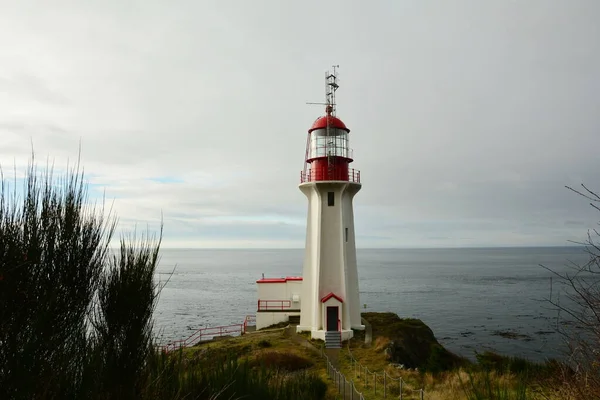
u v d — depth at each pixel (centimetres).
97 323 747
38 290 566
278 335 3275
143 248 831
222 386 1141
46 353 565
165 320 6762
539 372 1336
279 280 4038
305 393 1346
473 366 1895
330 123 3294
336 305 3084
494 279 13800
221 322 6619
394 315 3941
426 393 1549
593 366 662
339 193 3228
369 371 2133
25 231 571
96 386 661
